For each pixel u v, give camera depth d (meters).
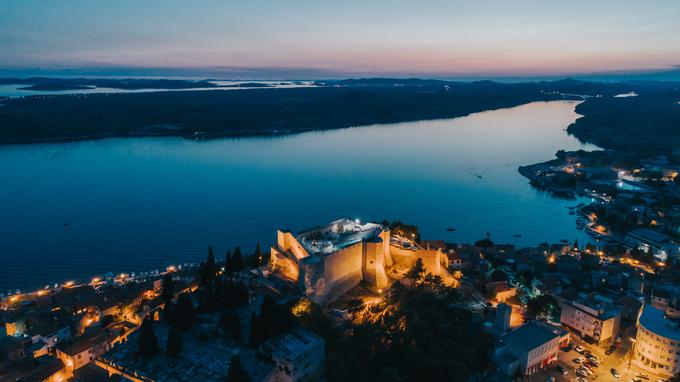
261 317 152.50
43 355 168.88
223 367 140.12
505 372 156.50
